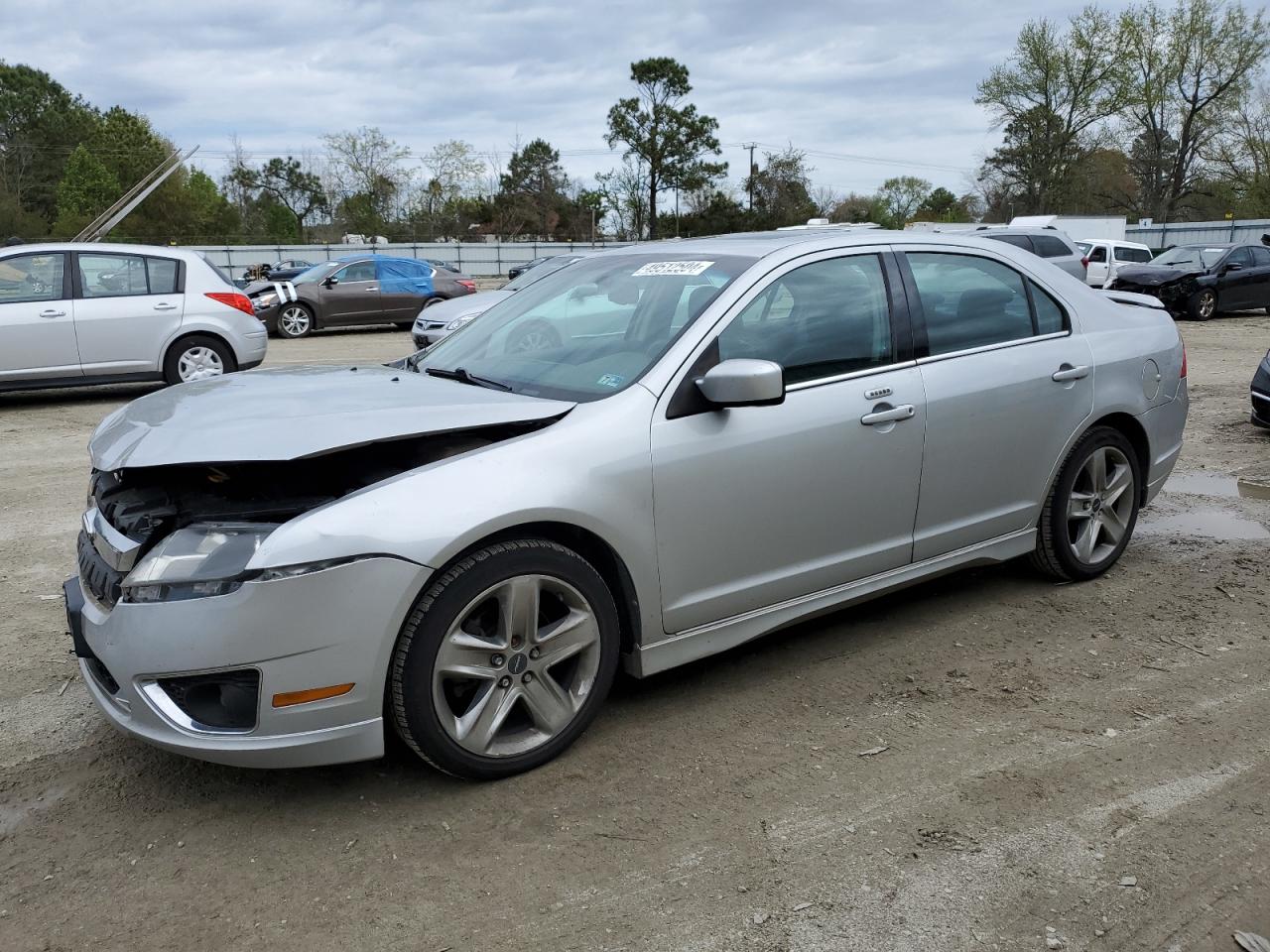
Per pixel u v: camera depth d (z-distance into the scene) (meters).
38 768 3.13
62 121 92.56
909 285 3.88
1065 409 4.26
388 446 3.05
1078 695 3.55
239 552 2.61
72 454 7.79
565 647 3.04
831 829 2.76
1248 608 4.37
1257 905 2.44
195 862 2.65
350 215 65.38
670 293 3.59
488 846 2.70
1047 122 56.94
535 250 55.38
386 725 2.92
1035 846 2.68
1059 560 4.50
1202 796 2.91
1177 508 6.04
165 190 68.38
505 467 2.87
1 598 4.62
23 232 66.00
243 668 2.59
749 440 3.31
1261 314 21.62
